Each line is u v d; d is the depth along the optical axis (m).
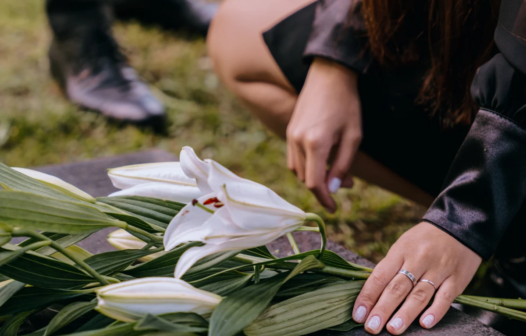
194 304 0.84
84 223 0.88
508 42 0.96
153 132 2.49
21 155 2.27
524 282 1.19
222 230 0.82
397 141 1.35
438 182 1.38
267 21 1.46
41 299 0.87
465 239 0.97
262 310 0.85
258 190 0.83
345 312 0.92
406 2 1.12
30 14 3.81
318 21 1.29
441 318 0.97
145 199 0.94
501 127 0.98
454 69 1.11
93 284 0.92
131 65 2.94
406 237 0.98
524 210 1.15
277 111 1.49
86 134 2.44
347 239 1.81
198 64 3.10
